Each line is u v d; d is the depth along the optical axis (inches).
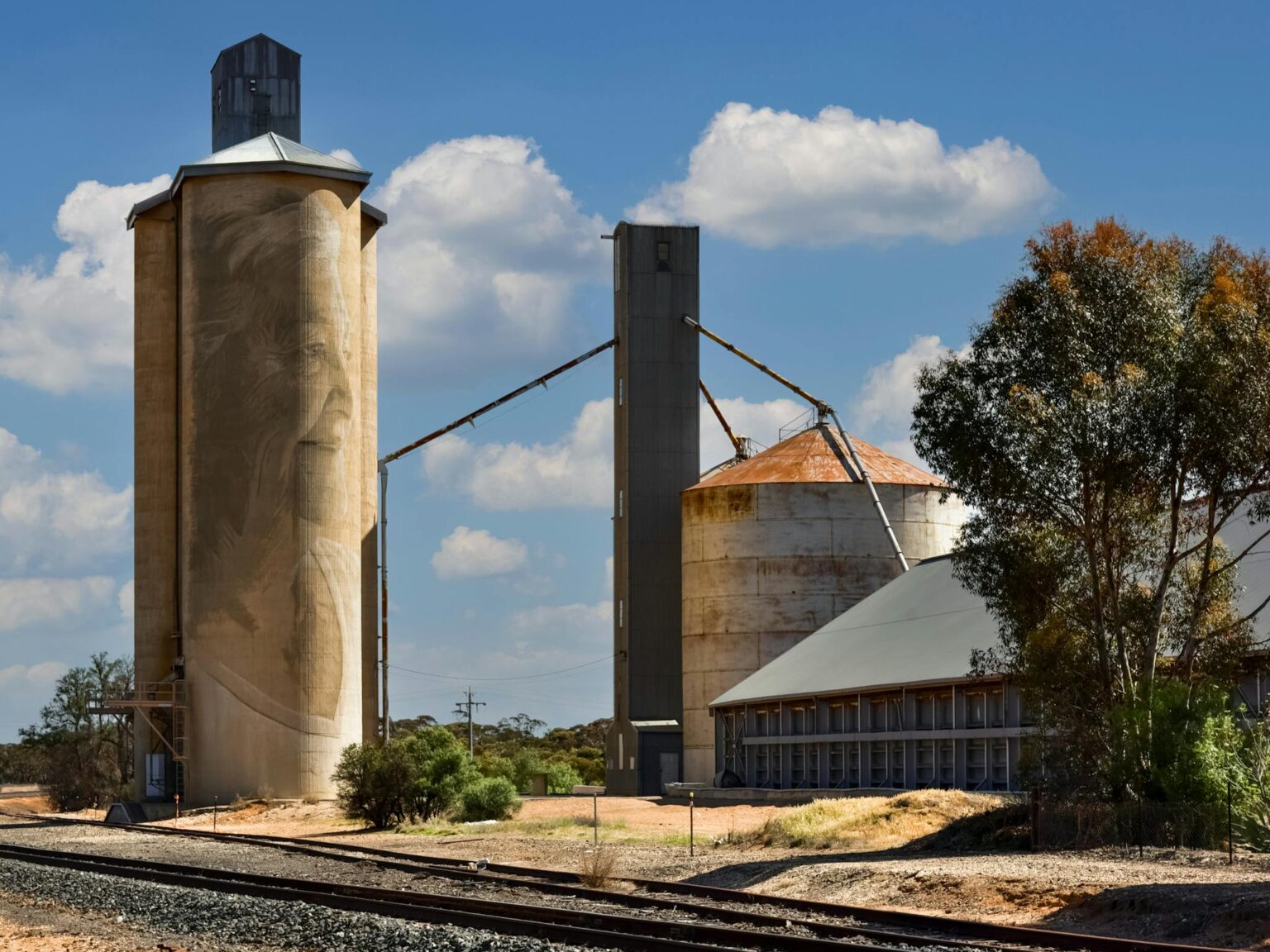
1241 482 1552.7
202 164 3334.2
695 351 3848.4
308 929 919.7
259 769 3196.4
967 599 2509.8
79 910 1100.5
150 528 3585.1
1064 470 1524.4
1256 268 1588.3
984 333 1616.6
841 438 3720.5
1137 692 1504.7
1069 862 1210.0
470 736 4894.2
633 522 3759.8
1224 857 1246.3
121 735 3969.0
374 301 3858.3
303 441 3267.7
